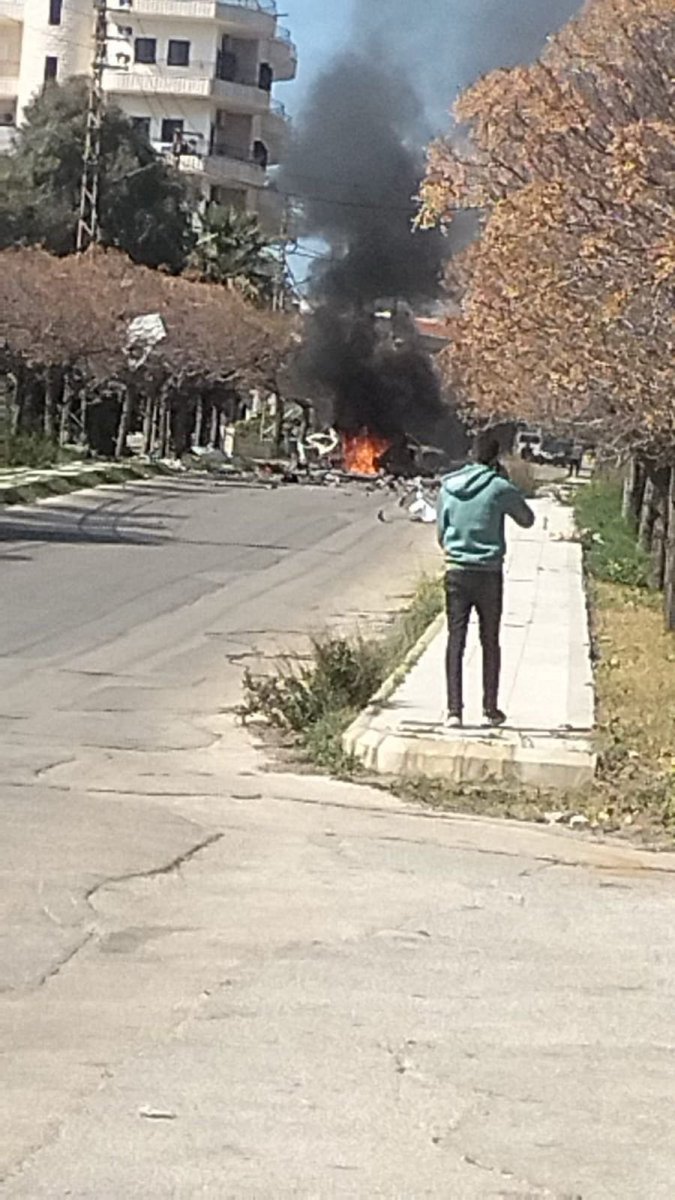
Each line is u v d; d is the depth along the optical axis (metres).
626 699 18.31
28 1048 7.04
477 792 13.69
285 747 15.73
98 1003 7.69
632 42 18.27
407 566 36.12
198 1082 6.69
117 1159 5.87
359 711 16.50
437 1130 6.27
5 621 23.25
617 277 18.31
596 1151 6.13
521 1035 7.48
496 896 10.29
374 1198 5.62
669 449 23.91
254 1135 6.14
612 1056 7.24
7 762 13.97
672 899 10.46
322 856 11.12
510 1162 6.00
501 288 22.34
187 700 18.12
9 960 8.30
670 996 8.22
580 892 10.53
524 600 27.45
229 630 24.09
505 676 18.81
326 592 30.11
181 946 8.73
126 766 14.25
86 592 27.33
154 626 23.97
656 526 32.59
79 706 17.31
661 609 29.00
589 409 24.05
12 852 10.59
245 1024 7.47
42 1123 6.19
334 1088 6.68
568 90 18.73
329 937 9.07
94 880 10.00
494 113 19.34
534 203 18.39
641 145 17.27
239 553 36.59
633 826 12.88
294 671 18.98
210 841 11.34
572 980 8.44
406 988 8.16
